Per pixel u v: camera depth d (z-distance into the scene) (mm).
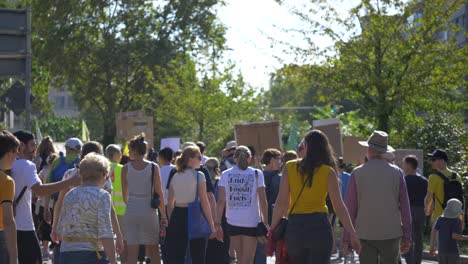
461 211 24438
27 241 16703
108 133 101938
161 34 100750
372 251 18078
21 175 16656
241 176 22625
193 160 22516
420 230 26234
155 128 106125
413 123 52406
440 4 54781
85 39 98750
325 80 56625
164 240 24609
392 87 54469
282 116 113000
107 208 14047
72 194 14070
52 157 28688
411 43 54594
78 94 105688
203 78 93562
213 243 25078
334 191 15828
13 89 34562
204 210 22469
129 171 22547
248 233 22641
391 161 23266
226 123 91438
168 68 98062
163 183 26531
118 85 100500
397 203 18125
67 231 14008
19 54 27062
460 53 54719
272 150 25953
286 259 16156
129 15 99375
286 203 16109
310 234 15695
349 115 61250
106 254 13922
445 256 24469
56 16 97875
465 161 44188
